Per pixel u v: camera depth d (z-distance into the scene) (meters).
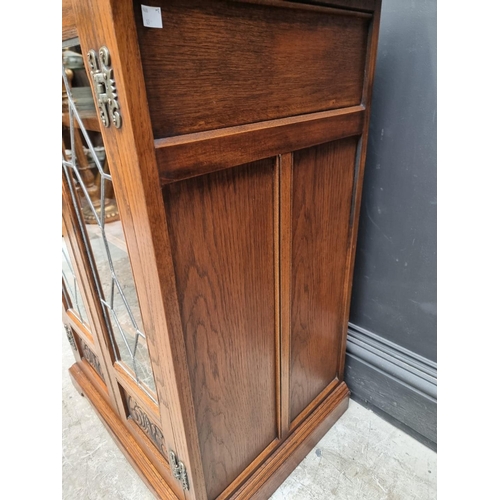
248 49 0.46
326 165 0.67
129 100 0.37
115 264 0.62
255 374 0.70
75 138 0.58
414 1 0.66
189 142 0.43
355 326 1.02
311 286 0.76
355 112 0.66
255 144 0.51
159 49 0.38
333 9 0.54
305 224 0.67
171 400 0.58
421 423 0.92
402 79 0.72
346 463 0.90
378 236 0.88
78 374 1.11
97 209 0.59
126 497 0.85
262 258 0.61
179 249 0.48
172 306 0.49
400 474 0.87
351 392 1.07
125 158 0.41
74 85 0.52
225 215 0.52
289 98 0.54
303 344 0.81
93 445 0.98
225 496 0.73
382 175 0.82
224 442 0.69
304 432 0.89
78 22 0.38
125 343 0.73
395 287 0.89
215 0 0.41
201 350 0.57
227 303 0.58
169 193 0.45
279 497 0.83
